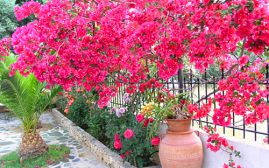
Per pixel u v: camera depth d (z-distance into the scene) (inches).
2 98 241.6
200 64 138.6
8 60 241.8
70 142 306.0
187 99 174.4
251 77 125.2
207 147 167.0
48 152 268.4
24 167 240.4
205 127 167.2
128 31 153.3
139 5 152.7
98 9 163.0
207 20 117.5
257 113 119.9
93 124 283.4
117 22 158.7
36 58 161.9
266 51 122.2
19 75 227.3
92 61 168.4
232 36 119.4
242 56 134.7
